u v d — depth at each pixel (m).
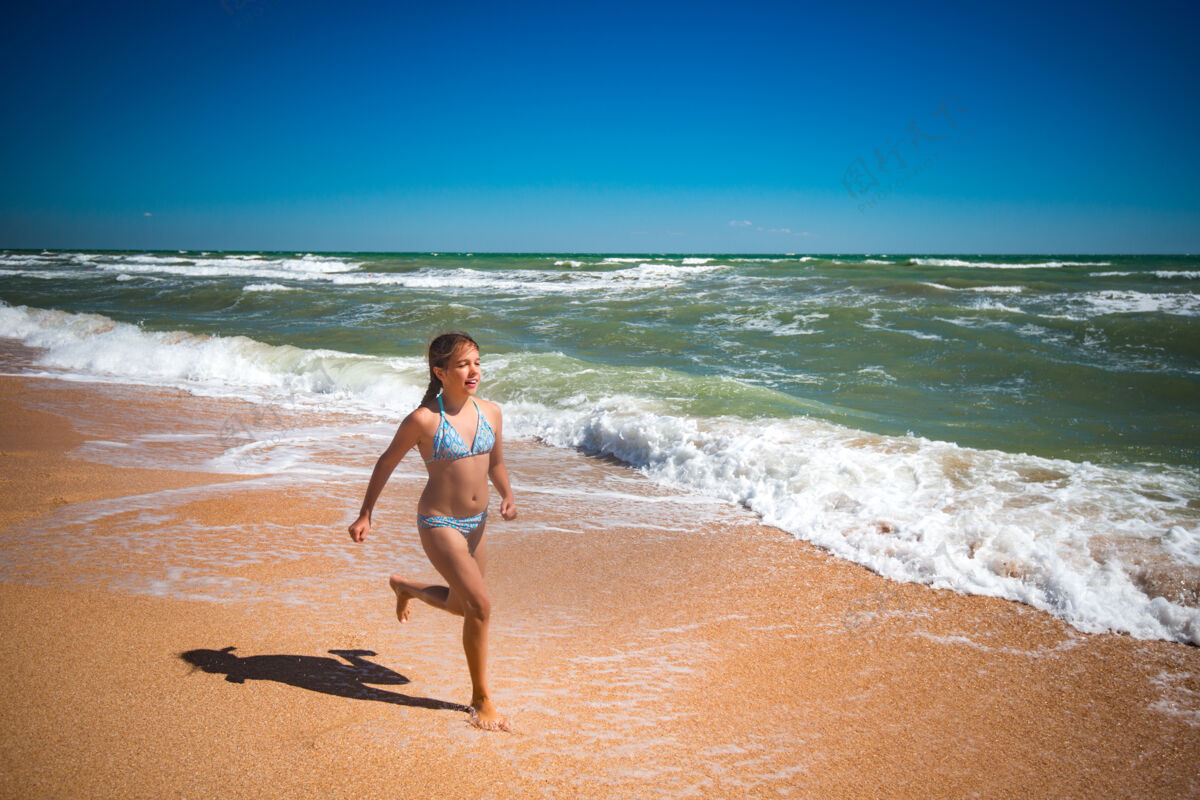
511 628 3.68
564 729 2.77
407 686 3.00
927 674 3.31
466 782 2.38
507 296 23.30
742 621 3.82
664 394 8.95
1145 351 12.39
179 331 13.97
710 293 22.59
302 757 2.45
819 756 2.68
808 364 12.10
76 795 2.19
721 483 6.17
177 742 2.50
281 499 5.58
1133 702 3.11
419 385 9.96
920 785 2.54
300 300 22.28
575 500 5.94
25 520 4.95
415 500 5.67
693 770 2.55
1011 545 4.47
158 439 7.49
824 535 4.99
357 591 3.99
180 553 4.43
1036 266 38.09
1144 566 4.15
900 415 8.78
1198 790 2.56
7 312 16.45
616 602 4.03
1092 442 7.47
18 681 2.88
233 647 3.25
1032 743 2.81
